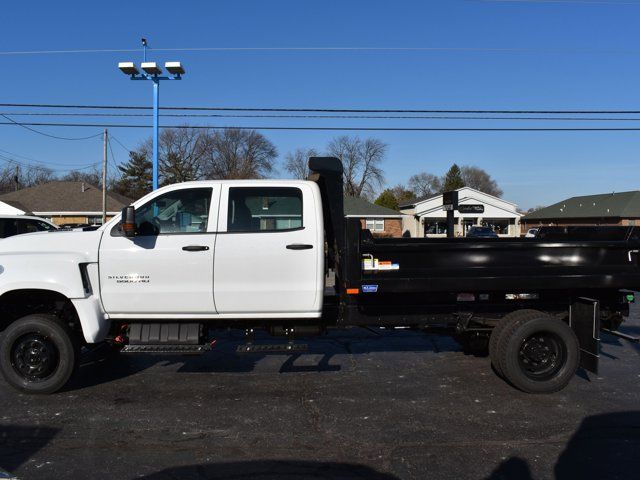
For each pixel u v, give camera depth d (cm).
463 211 4916
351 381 604
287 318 574
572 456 410
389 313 600
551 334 559
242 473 381
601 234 650
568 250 584
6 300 596
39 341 543
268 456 409
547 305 619
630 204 4903
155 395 554
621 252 589
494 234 4153
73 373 552
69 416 493
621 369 657
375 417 492
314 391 568
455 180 9312
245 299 555
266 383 596
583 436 449
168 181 6538
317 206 568
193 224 564
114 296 550
